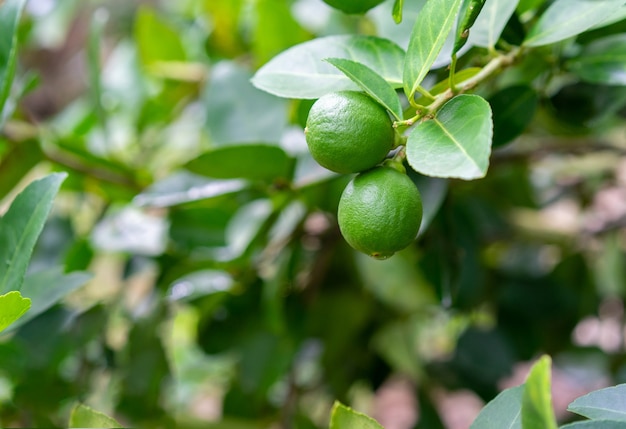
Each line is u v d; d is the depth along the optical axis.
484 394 0.99
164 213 0.90
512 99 0.63
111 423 0.54
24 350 0.75
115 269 1.11
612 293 1.08
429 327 1.19
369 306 0.96
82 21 1.95
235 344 0.89
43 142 0.81
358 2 0.57
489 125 0.46
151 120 1.16
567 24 0.57
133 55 1.19
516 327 1.01
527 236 1.03
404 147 0.51
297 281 0.90
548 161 1.09
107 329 0.90
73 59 1.99
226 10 1.03
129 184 0.88
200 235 0.84
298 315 0.87
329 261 0.90
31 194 0.56
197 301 0.83
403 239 0.49
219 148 0.67
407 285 0.88
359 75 0.50
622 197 1.31
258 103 0.79
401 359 0.99
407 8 0.62
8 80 0.63
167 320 0.91
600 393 0.51
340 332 0.95
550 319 1.02
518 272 1.04
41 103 2.00
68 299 0.91
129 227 0.89
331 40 0.57
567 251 1.05
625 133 1.06
